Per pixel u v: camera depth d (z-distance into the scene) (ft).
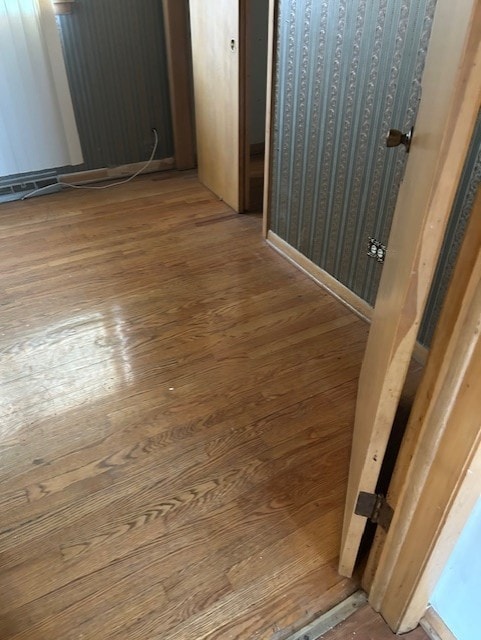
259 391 5.97
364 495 3.49
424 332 5.91
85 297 7.66
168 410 5.71
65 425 5.52
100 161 11.47
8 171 10.21
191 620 3.90
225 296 7.68
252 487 4.88
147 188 11.32
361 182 6.46
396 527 3.37
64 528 4.52
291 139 7.54
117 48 10.42
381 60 5.54
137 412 5.68
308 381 6.11
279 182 8.19
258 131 12.80
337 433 5.44
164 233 9.43
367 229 6.61
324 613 3.94
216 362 6.40
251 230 9.52
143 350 6.61
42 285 7.95
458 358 2.46
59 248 8.98
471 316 2.31
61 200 10.78
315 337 6.84
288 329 6.99
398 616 3.71
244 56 8.28
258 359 6.46
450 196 2.12
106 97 10.82
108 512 4.66
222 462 5.12
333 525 4.57
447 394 2.61
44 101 9.86
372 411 3.31
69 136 10.49
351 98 6.16
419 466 2.98
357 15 5.66
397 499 3.31
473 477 2.76
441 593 3.62
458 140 1.97
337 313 7.30
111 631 3.84
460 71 1.86
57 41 9.52
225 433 5.43
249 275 8.18
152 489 4.86
